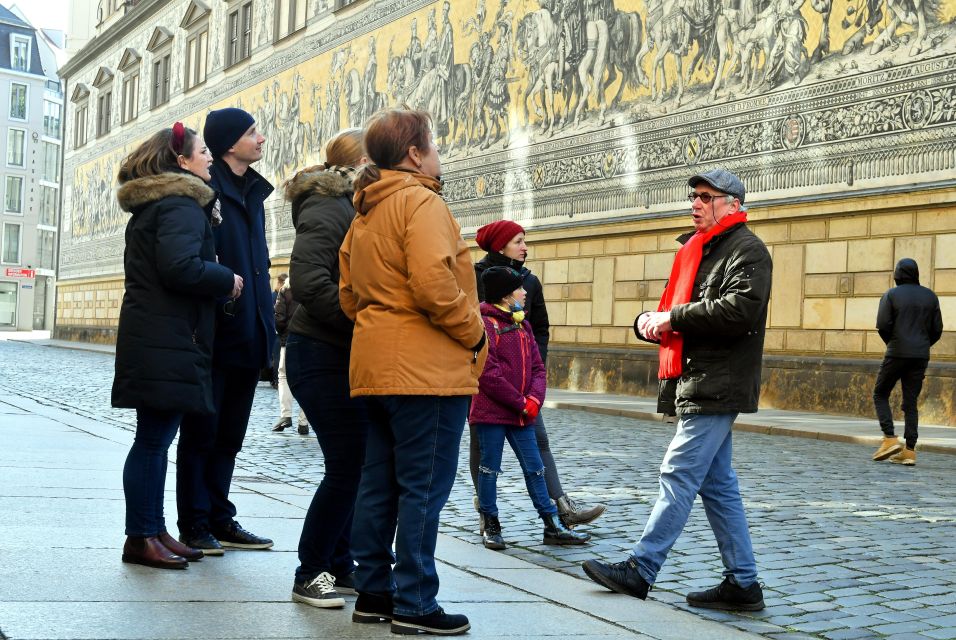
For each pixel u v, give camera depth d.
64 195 58.22
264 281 5.73
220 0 41.81
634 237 21.17
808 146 17.45
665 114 20.38
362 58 31.66
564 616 4.63
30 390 17.86
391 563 4.36
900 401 15.70
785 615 5.11
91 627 3.89
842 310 16.91
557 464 10.38
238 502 7.20
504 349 6.58
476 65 26.19
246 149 5.67
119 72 51.78
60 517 6.00
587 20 22.45
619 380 21.33
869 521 7.57
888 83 16.17
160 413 5.02
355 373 4.23
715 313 4.97
